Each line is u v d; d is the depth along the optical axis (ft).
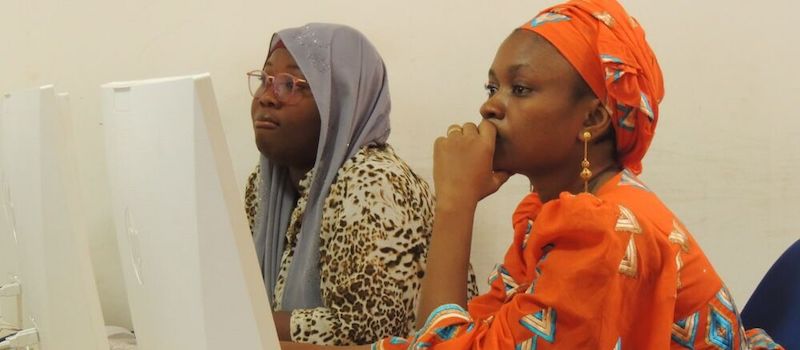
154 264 2.87
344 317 5.37
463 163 4.04
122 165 3.10
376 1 7.08
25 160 4.17
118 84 3.13
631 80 3.77
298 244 5.98
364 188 5.57
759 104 6.87
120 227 3.29
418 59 7.09
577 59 3.80
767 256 7.03
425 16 7.04
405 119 7.16
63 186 3.84
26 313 4.88
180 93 2.51
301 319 5.42
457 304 3.94
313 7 7.19
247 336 2.50
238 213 2.48
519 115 3.91
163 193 2.69
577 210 3.39
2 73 7.51
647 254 3.42
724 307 3.66
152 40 7.40
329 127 5.93
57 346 4.24
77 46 7.47
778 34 6.81
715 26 6.81
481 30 7.00
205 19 7.32
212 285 2.53
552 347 3.37
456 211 4.03
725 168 6.94
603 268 3.32
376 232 5.43
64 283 4.02
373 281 5.35
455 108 7.10
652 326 3.42
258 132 6.04
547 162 3.96
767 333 4.53
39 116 3.82
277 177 6.46
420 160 7.18
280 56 6.04
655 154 6.94
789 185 6.95
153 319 3.00
